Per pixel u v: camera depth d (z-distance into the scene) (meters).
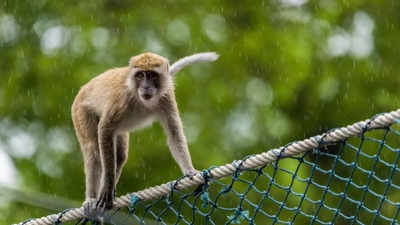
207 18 22.56
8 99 21.83
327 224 8.32
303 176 18.03
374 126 7.97
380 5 21.78
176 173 19.67
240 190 18.02
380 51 21.28
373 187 18.05
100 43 21.92
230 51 21.84
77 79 21.11
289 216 17.67
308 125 20.75
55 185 20.16
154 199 9.77
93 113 12.61
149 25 22.30
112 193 10.96
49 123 21.14
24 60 22.27
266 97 21.25
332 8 22.03
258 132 20.48
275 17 22.53
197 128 20.55
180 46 21.89
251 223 8.69
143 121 12.27
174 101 12.01
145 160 19.83
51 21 22.66
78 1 22.88
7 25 22.86
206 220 9.10
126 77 11.96
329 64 21.19
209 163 19.58
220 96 21.16
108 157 11.52
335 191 18.39
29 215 18.09
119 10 22.84
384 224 17.42
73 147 20.67
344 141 8.18
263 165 8.66
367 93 20.67
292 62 21.28
